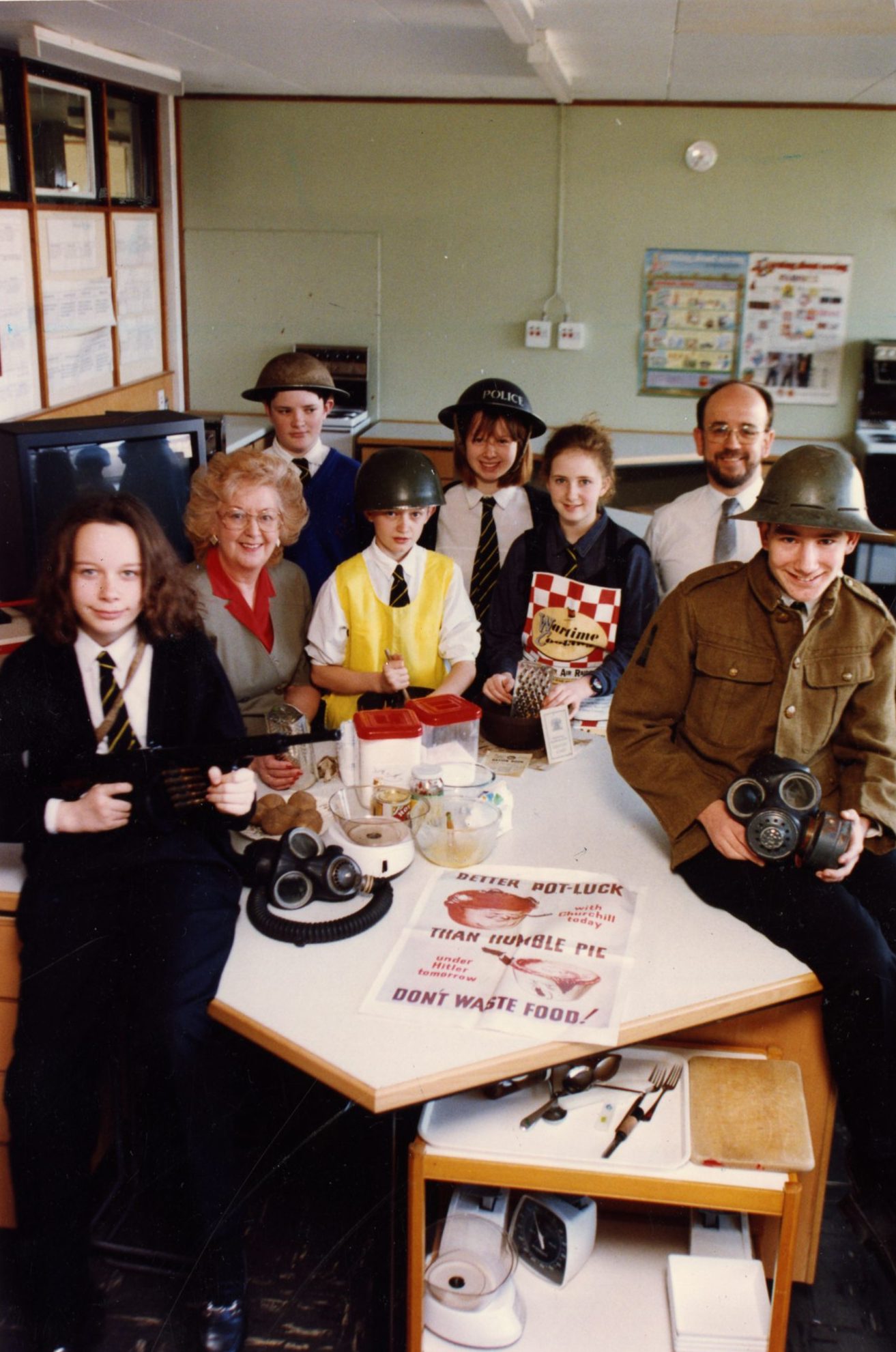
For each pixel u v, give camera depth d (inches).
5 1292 77.7
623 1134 63.5
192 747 73.0
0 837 71.8
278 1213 85.3
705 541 120.6
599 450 103.7
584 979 65.6
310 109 226.1
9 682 72.7
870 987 67.6
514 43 152.8
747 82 186.7
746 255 224.8
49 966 69.5
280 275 236.1
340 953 68.3
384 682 98.2
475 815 79.1
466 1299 64.3
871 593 78.5
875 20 127.8
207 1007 64.5
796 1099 66.4
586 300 231.1
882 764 76.1
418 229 231.1
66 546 70.6
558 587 105.8
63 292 189.3
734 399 115.1
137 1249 80.6
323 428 218.7
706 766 80.4
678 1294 65.4
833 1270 81.1
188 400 244.8
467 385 239.5
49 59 157.6
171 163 227.9
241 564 96.6
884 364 223.0
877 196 219.0
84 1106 71.5
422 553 103.3
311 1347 74.5
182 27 147.6
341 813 79.3
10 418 174.6
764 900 71.6
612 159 222.4
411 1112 68.0
